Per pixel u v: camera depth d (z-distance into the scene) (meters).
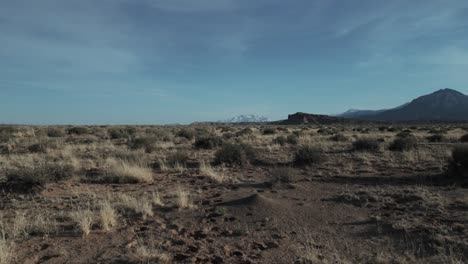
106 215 8.01
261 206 9.05
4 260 5.91
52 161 17.00
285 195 10.74
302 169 15.57
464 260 5.95
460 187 11.23
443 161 16.38
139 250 6.27
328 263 5.91
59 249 6.57
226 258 6.19
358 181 12.65
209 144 24.50
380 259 5.98
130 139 27.81
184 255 6.22
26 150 22.20
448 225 7.62
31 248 6.63
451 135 38.41
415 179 12.67
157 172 15.16
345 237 7.21
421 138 34.09
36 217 8.38
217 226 7.94
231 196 10.55
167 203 9.82
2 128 39.75
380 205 9.41
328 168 15.56
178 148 24.67
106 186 12.20
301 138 32.06
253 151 19.38
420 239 6.93
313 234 7.41
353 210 9.05
